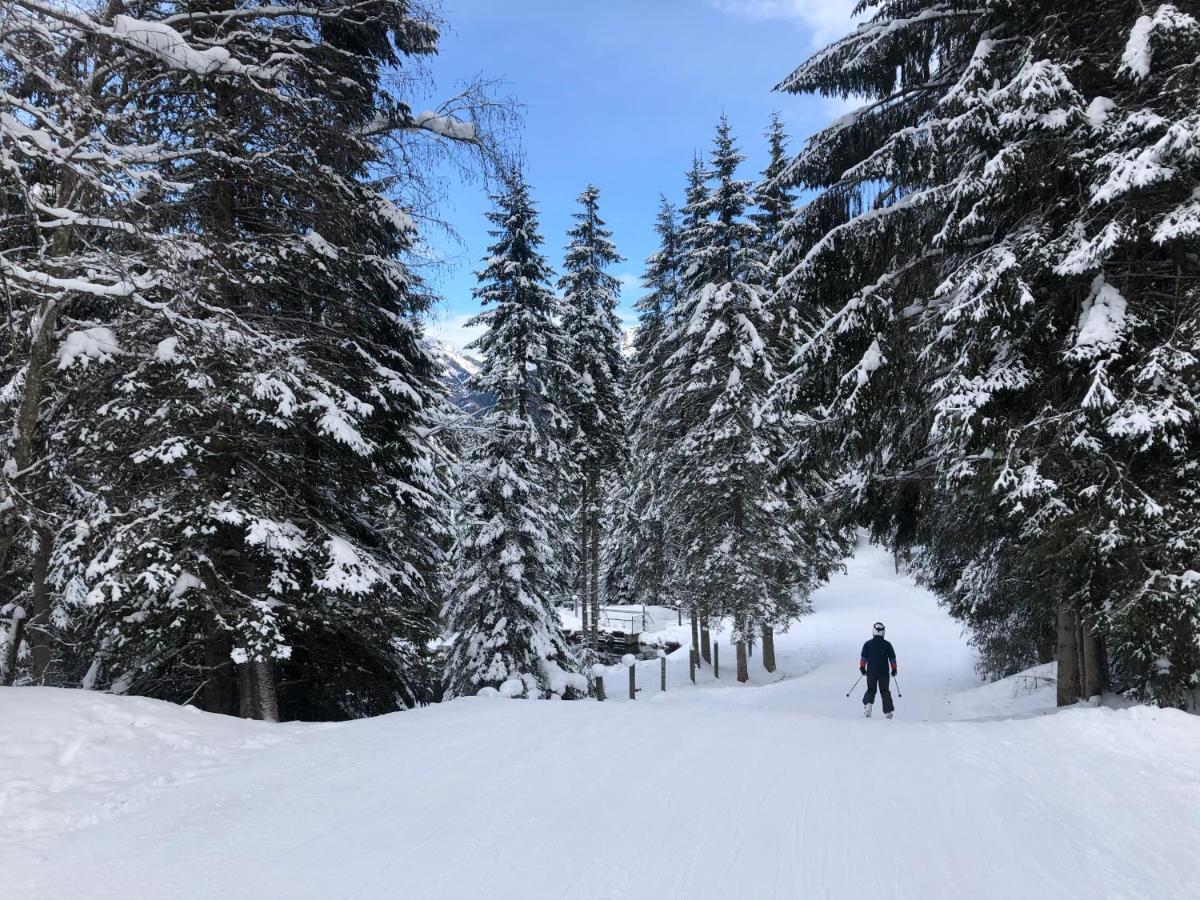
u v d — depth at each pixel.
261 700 9.21
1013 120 7.31
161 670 10.17
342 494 10.68
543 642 16.02
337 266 9.55
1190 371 6.69
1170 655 6.93
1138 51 6.79
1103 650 9.67
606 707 8.30
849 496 10.91
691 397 22.61
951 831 4.24
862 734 6.72
